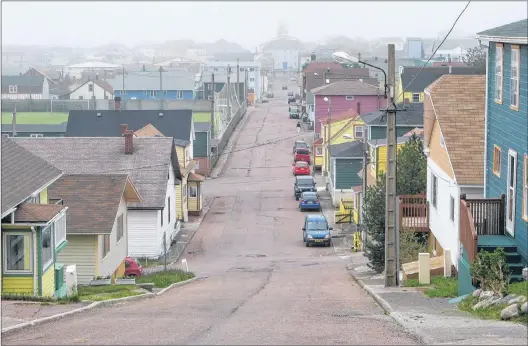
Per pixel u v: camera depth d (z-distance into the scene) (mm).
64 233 46688
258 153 156000
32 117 167875
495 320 27734
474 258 36812
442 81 49969
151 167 80812
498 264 33531
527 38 34219
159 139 84438
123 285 48094
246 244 83938
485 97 46969
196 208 100625
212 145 146125
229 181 127750
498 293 31469
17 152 48219
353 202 97625
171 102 175750
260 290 47375
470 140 47031
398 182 60000
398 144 83062
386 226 44875
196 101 177000
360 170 100625
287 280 55594
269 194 116000
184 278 56062
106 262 57156
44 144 85938
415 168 60594
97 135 120938
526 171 36688
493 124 43312
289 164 143500
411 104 109375
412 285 44594
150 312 33375
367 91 166875
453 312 31203
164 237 68938
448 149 46750
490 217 40500
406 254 51906
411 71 171125
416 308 33250
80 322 29547
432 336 24438
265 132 186250
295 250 80250
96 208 55875
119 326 28156
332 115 166625
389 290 42500
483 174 45531
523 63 37125
